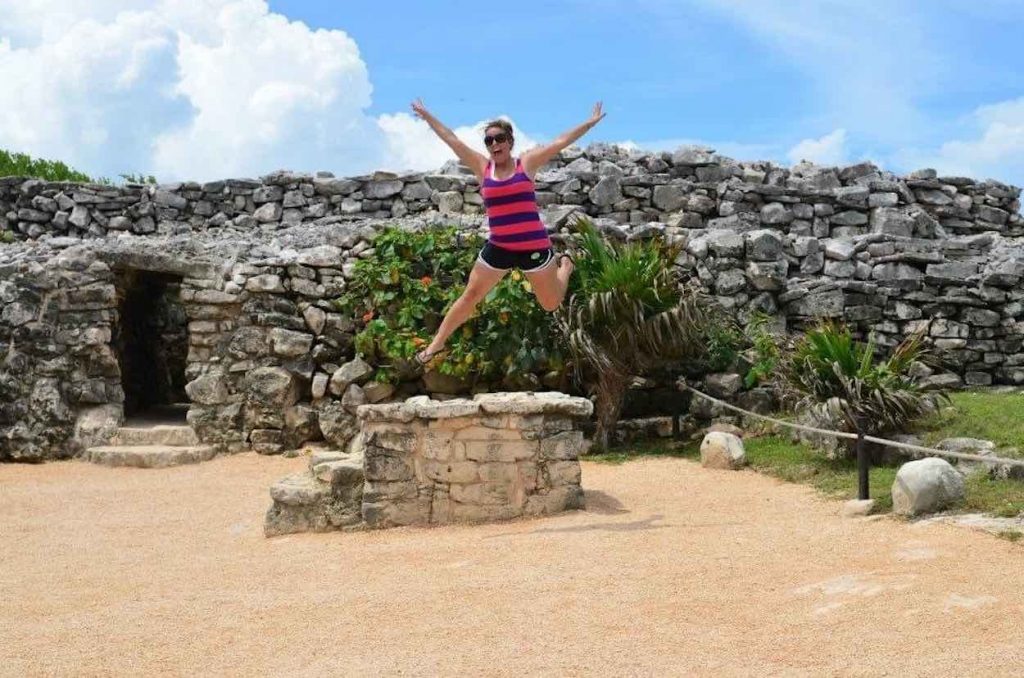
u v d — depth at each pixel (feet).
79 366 38.47
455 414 24.88
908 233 48.24
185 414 44.47
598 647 15.08
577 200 47.06
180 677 14.71
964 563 18.17
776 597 17.15
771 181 50.47
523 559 20.61
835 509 24.21
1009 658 13.56
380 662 14.87
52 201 50.47
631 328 33.88
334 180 49.32
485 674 14.16
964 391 39.32
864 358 29.71
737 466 30.73
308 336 38.04
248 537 25.30
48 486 32.99
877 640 14.70
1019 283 41.06
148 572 22.03
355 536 24.30
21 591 20.57
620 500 27.04
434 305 37.76
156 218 50.62
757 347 36.81
